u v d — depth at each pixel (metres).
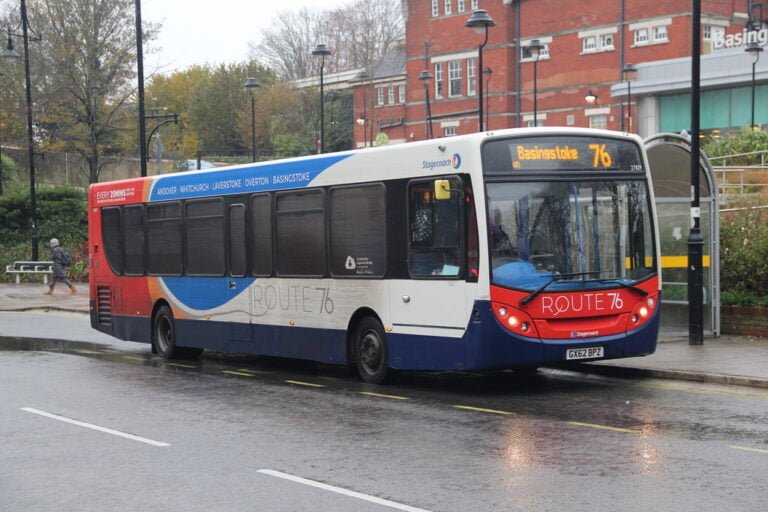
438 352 12.90
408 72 66.81
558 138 12.79
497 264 12.32
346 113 82.62
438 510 7.15
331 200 14.63
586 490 7.60
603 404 11.79
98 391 13.91
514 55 59.97
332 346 14.71
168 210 18.25
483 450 9.22
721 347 16.19
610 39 54.50
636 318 13.03
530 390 13.19
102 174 55.81
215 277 17.08
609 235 12.95
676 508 7.04
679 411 11.16
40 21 49.09
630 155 13.23
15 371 16.31
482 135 12.42
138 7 28.34
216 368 16.83
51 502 7.74
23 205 48.69
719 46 48.84
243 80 81.44
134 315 19.25
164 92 88.31
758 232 18.77
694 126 16.34
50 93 49.06
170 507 7.49
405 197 13.37
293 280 15.38
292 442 9.90
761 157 31.36
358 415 11.43
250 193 16.25
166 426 11.00
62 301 32.50
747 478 7.91
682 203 17.97
